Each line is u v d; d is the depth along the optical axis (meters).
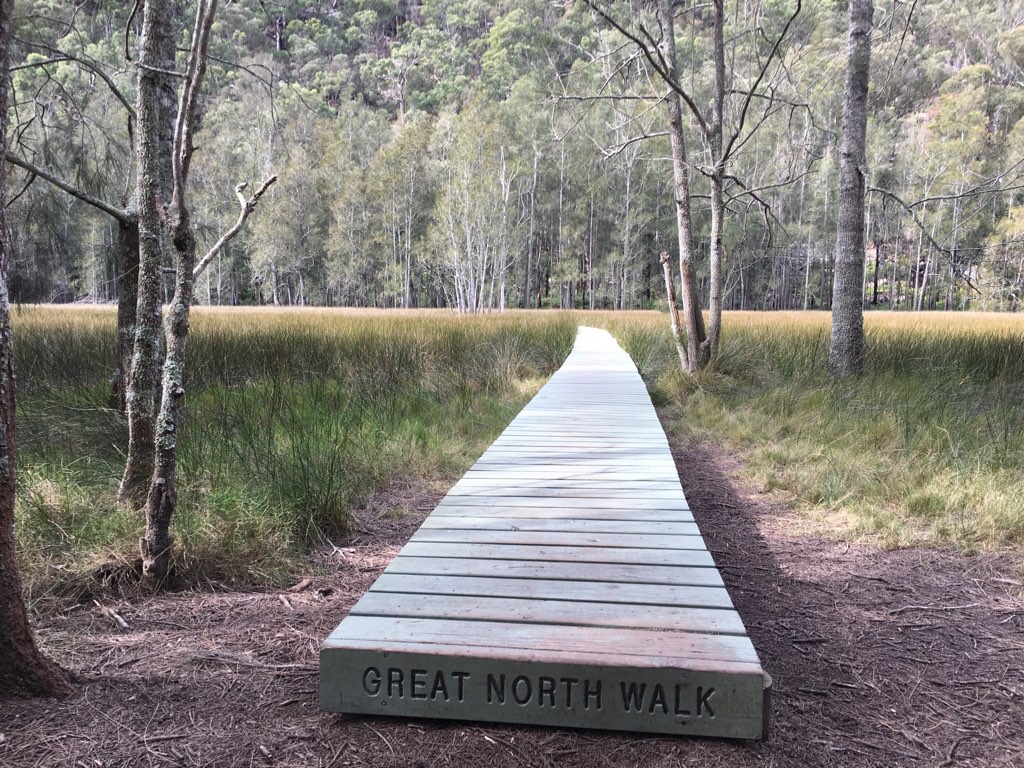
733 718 1.67
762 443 6.02
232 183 27.03
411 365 9.13
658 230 54.81
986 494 3.99
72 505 3.32
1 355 1.82
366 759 1.67
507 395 8.55
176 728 1.81
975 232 34.72
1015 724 1.99
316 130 53.44
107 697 1.97
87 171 5.97
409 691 1.78
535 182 53.59
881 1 9.62
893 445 5.23
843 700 2.11
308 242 56.84
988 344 9.91
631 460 4.16
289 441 4.88
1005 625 2.69
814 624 2.70
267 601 2.81
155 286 3.40
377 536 3.79
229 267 54.44
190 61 2.64
